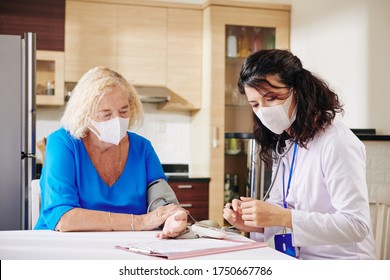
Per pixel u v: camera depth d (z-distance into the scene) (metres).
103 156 2.04
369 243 1.73
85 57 4.73
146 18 4.89
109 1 4.79
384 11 3.65
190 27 5.00
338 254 1.71
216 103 4.84
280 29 5.05
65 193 1.90
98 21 4.77
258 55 1.73
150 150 2.18
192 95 5.02
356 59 3.96
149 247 1.50
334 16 4.27
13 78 3.70
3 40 3.69
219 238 1.71
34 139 3.73
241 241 1.66
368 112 3.80
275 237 1.76
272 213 1.60
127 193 2.04
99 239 1.69
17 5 4.58
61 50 4.67
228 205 1.87
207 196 4.83
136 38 4.86
